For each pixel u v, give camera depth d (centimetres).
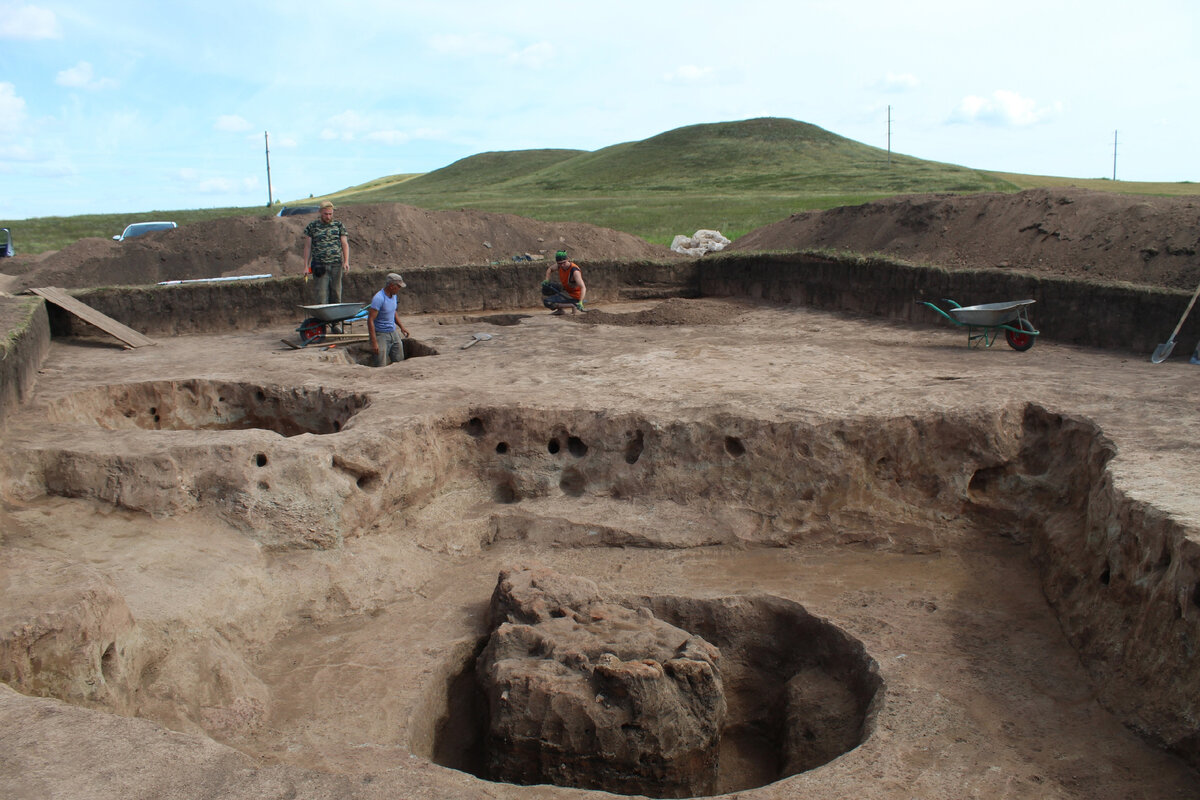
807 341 1132
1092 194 1276
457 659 612
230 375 975
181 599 564
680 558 727
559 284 1534
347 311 1173
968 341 1074
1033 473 738
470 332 1259
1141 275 1071
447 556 743
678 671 537
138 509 664
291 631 633
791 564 712
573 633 582
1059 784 439
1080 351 1014
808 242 1694
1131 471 581
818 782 438
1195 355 919
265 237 1775
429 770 425
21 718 347
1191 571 457
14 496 660
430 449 789
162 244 1773
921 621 618
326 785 330
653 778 521
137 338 1218
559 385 895
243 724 512
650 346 1108
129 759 328
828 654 617
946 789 434
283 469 690
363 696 552
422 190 6744
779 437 749
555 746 520
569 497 802
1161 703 464
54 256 1923
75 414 873
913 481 745
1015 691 527
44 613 422
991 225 1352
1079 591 595
